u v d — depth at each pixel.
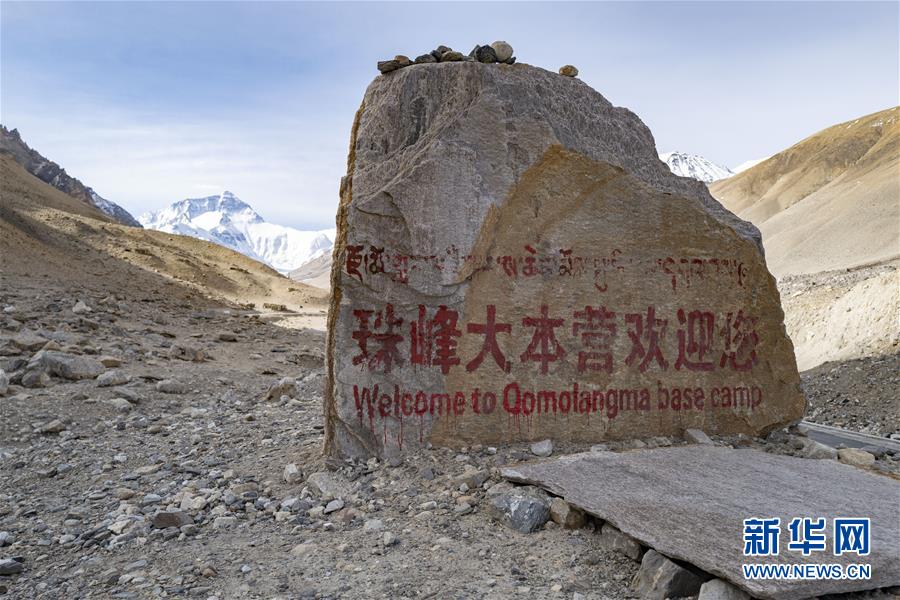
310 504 4.70
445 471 5.03
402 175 5.41
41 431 6.58
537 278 5.60
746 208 117.12
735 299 6.04
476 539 4.10
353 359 5.30
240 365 10.80
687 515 3.95
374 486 4.88
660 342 5.84
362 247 5.32
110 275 21.14
